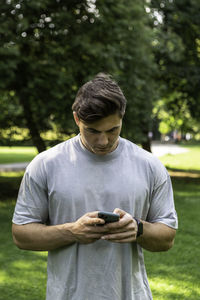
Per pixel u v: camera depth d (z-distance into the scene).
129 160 1.64
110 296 1.58
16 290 3.91
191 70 13.30
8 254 5.03
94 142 1.48
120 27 8.84
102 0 8.62
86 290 1.58
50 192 1.60
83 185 1.58
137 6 9.09
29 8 7.97
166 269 4.59
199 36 13.71
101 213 1.48
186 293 3.92
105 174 1.60
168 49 11.63
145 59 9.48
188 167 17.66
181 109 15.06
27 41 8.16
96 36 9.00
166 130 16.30
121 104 1.42
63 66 8.52
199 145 38.50
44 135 9.21
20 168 15.70
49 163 1.61
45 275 4.34
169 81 13.81
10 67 7.79
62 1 8.69
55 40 8.50
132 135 9.18
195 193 10.09
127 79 8.93
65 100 8.49
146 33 9.54
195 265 4.73
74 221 1.59
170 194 1.72
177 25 13.12
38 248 1.61
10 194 9.45
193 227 6.48
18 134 9.27
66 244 1.59
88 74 8.66
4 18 7.85
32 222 1.62
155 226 1.62
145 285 1.70
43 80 8.29
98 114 1.38
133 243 1.64
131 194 1.60
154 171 1.65
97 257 1.58
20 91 8.73
